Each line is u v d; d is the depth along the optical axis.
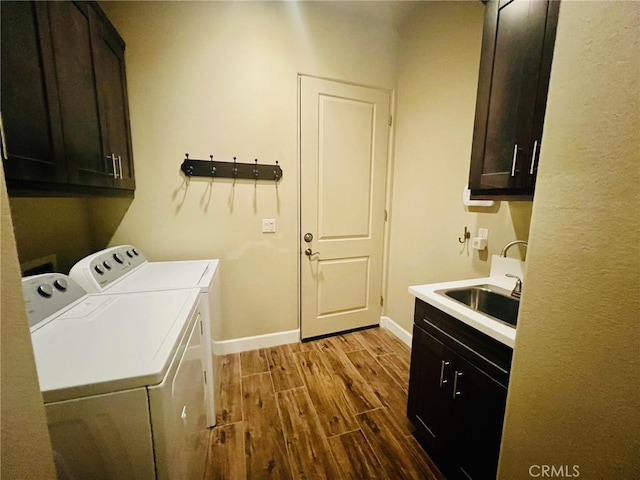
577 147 0.51
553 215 0.56
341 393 1.79
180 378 0.85
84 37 1.23
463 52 1.79
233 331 2.25
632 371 0.43
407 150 2.36
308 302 2.42
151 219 1.93
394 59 2.38
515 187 1.15
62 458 0.64
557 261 0.55
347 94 2.27
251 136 2.05
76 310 1.04
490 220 1.65
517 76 1.11
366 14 2.18
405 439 1.45
